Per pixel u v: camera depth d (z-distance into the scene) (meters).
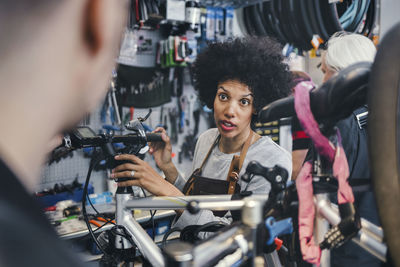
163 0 2.35
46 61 0.18
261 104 0.89
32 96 0.18
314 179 0.69
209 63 0.94
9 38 0.17
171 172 1.12
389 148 0.55
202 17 2.39
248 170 0.78
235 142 0.90
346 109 0.67
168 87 2.56
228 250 0.54
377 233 0.61
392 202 0.55
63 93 0.20
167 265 0.45
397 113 0.56
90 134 0.88
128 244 0.83
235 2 1.95
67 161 2.29
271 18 1.42
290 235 0.72
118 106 2.38
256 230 0.55
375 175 0.57
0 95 0.17
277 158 0.76
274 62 0.90
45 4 0.17
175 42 2.43
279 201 0.68
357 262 0.63
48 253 0.15
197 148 1.03
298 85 0.72
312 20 1.26
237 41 0.92
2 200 0.15
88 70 0.20
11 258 0.14
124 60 2.44
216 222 0.85
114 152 0.89
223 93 0.92
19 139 0.18
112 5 0.19
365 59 0.69
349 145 0.67
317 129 0.69
